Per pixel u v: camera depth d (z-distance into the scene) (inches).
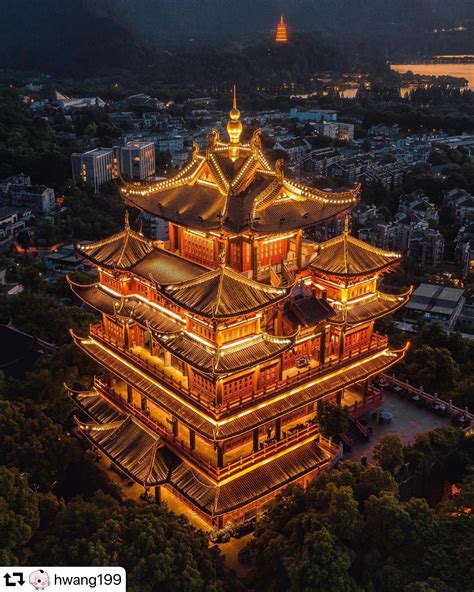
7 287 7121.1
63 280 7012.8
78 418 4284.0
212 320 3009.4
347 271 3654.0
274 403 3388.3
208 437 3115.2
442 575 2723.9
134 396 3966.5
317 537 2765.7
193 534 2945.4
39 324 5369.1
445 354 4375.0
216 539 3284.9
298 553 2800.2
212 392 3218.5
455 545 2819.9
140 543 2783.0
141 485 3432.6
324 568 2706.7
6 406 3663.9
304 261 3863.2
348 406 3922.2
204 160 3641.7
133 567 2731.3
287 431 3619.6
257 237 3521.2
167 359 3661.4
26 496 3073.3
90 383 4343.0
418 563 2824.8
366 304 3873.0
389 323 5782.5
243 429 3191.4
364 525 2886.3
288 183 3627.0
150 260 3769.7
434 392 4340.6
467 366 4667.8
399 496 3245.6
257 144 3641.7
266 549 2893.7
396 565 2832.2
